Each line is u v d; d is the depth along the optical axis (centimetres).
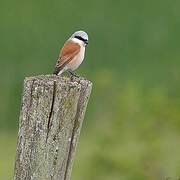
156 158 1210
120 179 1232
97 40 2161
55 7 2362
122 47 2153
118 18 2259
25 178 664
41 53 2155
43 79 672
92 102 1852
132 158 1212
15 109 2058
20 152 665
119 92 1394
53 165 660
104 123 1440
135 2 2361
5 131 2055
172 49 2186
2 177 1664
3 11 2352
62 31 2222
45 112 653
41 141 656
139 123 1260
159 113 1267
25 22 2277
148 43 2186
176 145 1230
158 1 2378
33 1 2417
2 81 2080
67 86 652
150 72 2059
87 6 2344
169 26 2250
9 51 2158
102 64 2109
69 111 657
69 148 669
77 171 1656
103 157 1259
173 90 1650
